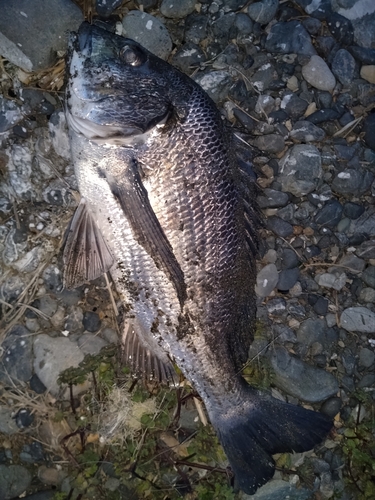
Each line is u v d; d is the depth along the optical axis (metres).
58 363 0.43
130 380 0.43
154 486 0.43
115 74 0.35
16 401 0.42
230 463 0.40
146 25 0.42
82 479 0.42
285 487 0.44
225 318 0.38
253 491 0.40
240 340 0.40
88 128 0.35
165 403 0.44
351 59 0.45
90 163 0.36
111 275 0.40
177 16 0.43
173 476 0.43
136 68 0.35
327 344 0.46
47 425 0.43
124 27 0.42
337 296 0.46
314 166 0.45
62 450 0.43
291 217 0.45
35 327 0.43
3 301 0.43
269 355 0.45
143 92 0.35
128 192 0.35
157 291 0.38
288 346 0.46
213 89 0.43
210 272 0.37
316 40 0.45
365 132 0.46
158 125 0.35
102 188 0.36
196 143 0.35
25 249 0.43
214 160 0.36
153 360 0.41
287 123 0.45
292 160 0.44
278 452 0.41
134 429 0.43
